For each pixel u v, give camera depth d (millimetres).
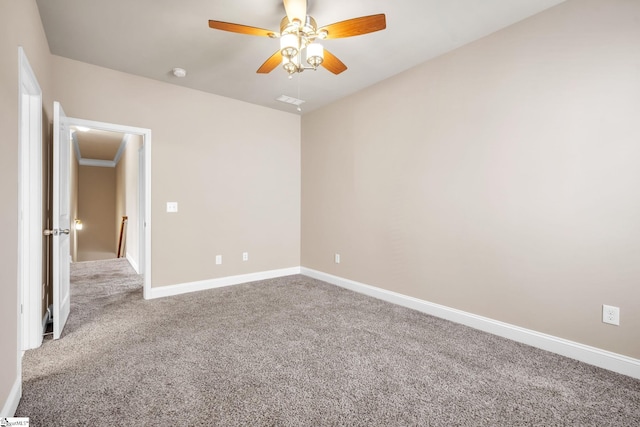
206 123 3893
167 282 3631
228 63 3100
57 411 1559
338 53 2906
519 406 1637
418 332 2600
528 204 2385
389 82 3438
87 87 3113
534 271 2357
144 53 2912
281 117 4598
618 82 1979
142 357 2135
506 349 2297
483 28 2512
